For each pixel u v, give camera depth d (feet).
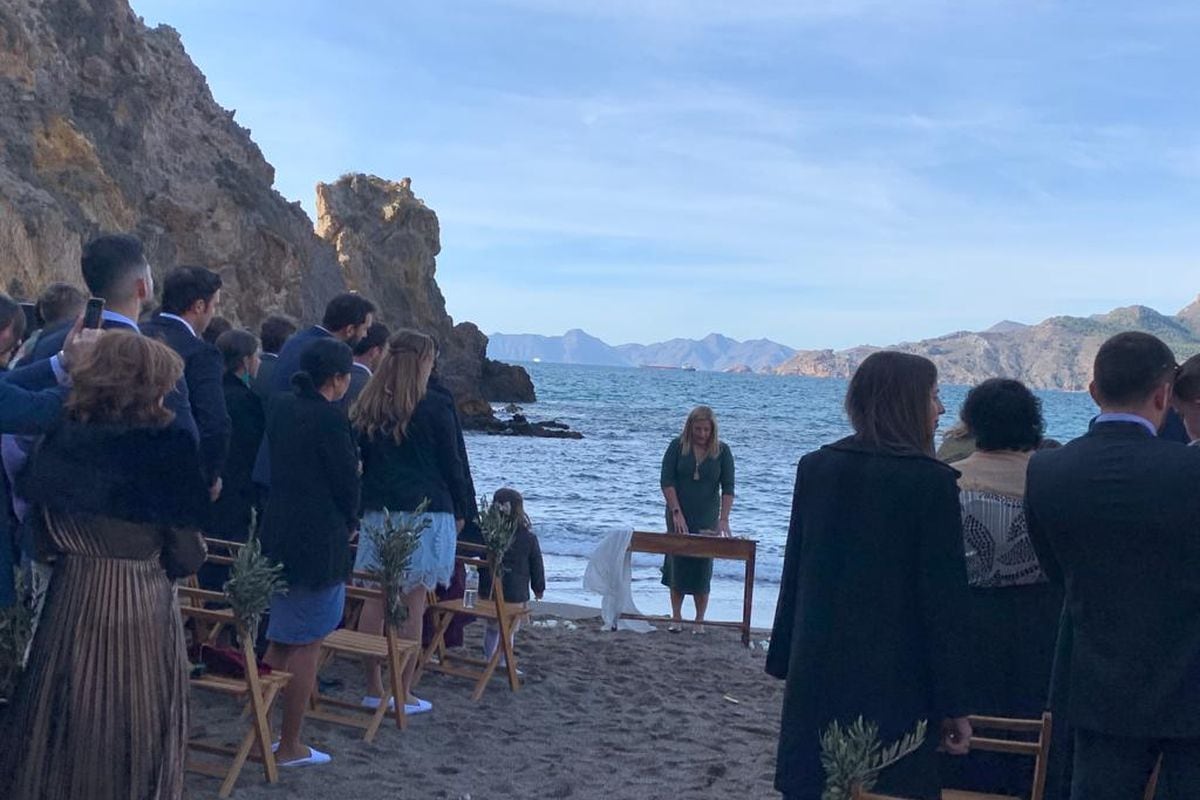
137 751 13.23
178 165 153.58
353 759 20.51
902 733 12.37
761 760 22.15
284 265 160.66
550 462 128.47
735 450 162.91
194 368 19.02
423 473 22.93
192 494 13.58
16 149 116.57
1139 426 11.92
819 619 12.85
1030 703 14.76
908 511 12.57
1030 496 12.23
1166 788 11.43
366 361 25.71
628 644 32.30
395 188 262.26
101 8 149.38
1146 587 11.30
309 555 19.17
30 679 13.16
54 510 13.10
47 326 17.74
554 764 21.20
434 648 25.77
